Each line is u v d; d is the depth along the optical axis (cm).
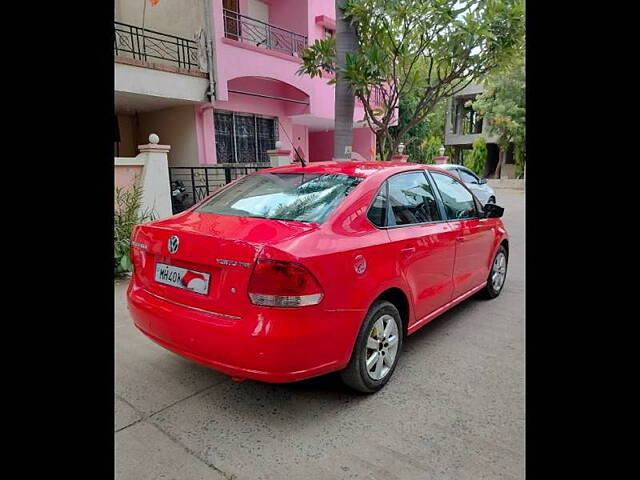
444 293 340
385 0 590
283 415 247
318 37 1177
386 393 271
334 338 232
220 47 912
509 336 356
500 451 216
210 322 226
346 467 205
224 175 1001
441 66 717
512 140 2062
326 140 1498
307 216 258
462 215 379
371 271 254
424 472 202
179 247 243
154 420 243
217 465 207
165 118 1012
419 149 2338
